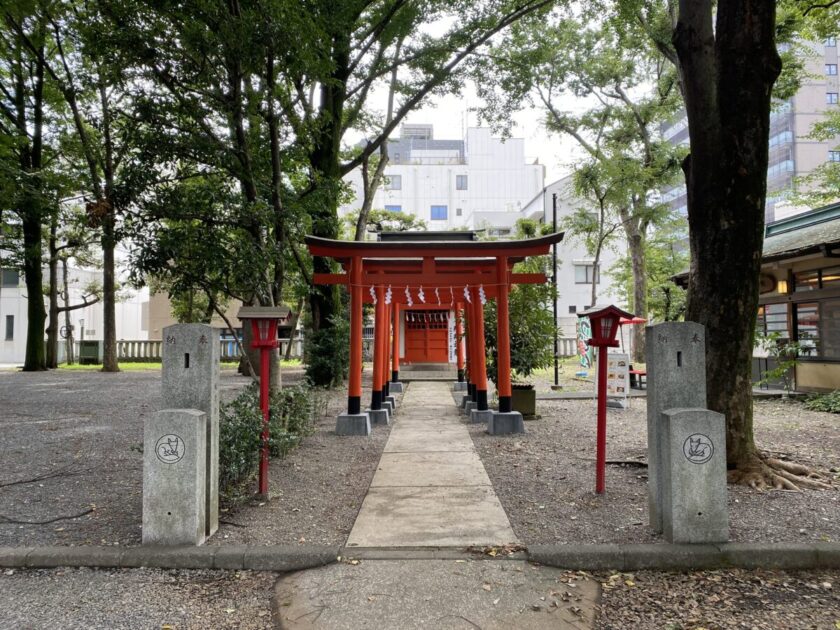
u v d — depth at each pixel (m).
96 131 18.20
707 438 4.03
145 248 6.87
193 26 6.40
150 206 6.83
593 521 4.60
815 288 12.70
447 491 5.56
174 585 3.68
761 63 5.72
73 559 3.93
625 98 20.44
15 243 22.30
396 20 14.02
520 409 10.20
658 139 21.59
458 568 3.83
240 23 6.39
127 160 7.56
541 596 3.47
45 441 8.06
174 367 4.32
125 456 7.15
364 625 3.17
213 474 4.35
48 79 18.00
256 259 7.09
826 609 3.30
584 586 3.62
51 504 5.20
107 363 20.66
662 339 4.30
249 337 18.84
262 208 7.21
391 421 10.27
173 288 7.22
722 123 5.82
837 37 11.10
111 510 5.02
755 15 5.68
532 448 7.62
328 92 14.66
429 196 46.00
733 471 5.77
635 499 5.20
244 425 5.06
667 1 13.12
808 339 12.79
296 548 4.02
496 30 13.31
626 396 11.60
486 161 46.41
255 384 6.86
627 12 11.88
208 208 6.98
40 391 14.19
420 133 58.09
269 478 6.04
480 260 10.01
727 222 5.83
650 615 3.27
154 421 4.10
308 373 15.34
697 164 6.02
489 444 7.96
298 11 6.81
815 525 4.40
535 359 10.40
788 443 7.70
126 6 6.48
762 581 3.66
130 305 39.97
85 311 35.94
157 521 4.08
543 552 3.90
